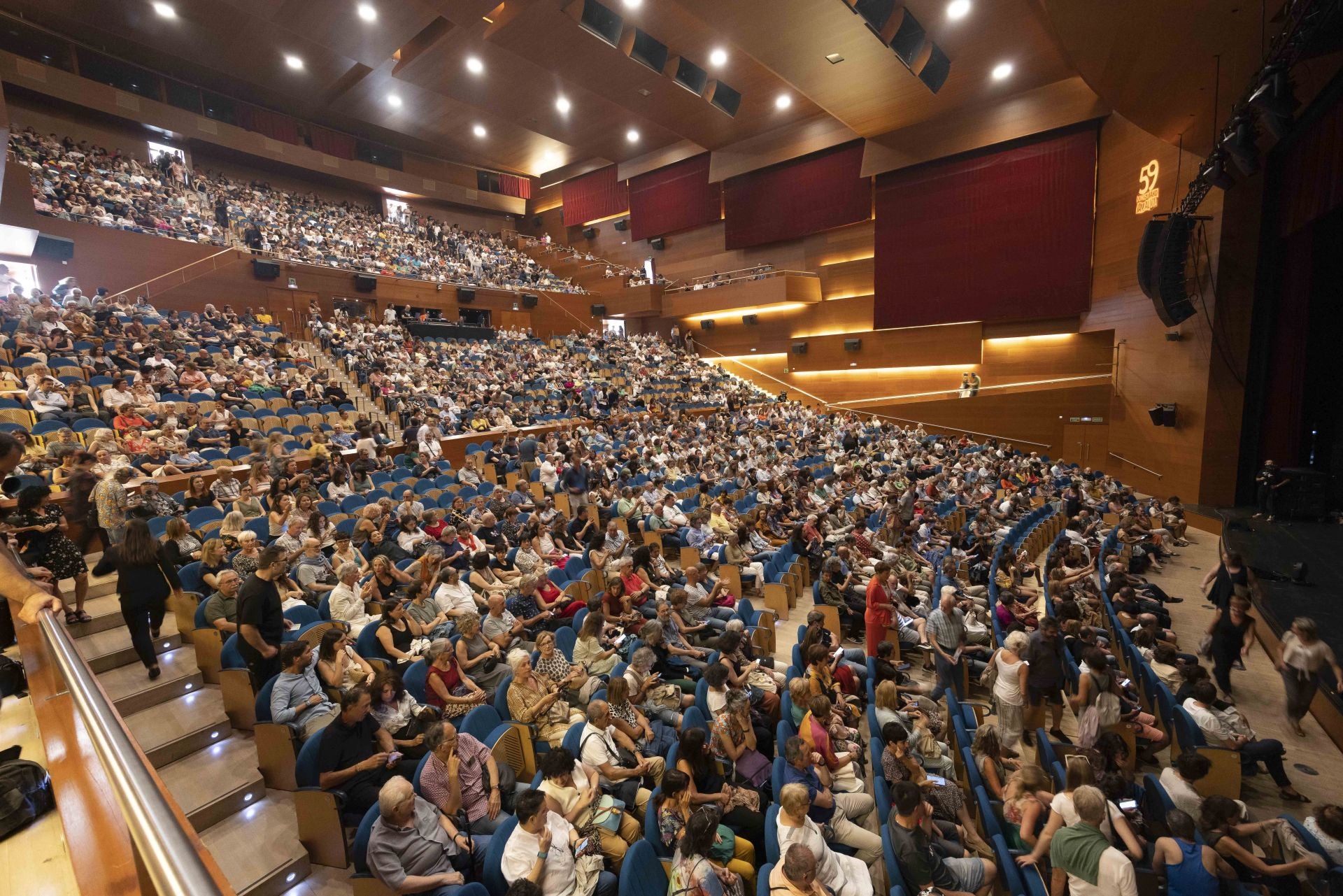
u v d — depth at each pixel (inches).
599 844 138.6
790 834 137.1
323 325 668.7
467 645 204.1
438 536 289.0
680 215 1014.4
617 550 340.8
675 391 881.5
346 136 989.8
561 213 1200.8
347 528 297.9
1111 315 655.8
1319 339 457.4
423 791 140.6
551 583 262.2
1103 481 585.6
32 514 179.3
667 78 690.8
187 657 191.0
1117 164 640.4
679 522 390.0
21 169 520.4
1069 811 144.0
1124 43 401.4
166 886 25.1
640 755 171.3
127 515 230.4
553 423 600.4
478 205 1166.3
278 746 153.1
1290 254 470.0
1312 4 249.4
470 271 974.4
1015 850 154.8
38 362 385.7
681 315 1009.5
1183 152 529.7
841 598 296.0
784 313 946.7
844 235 880.3
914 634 284.0
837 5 495.2
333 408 493.0
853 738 194.2
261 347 550.3
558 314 1011.9
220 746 165.5
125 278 585.0
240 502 291.7
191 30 693.3
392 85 816.3
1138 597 319.0
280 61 762.2
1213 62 387.9
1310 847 150.3
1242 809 154.4
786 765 164.1
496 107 853.8
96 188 620.4
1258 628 313.9
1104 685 206.2
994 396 757.9
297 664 160.7
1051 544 467.2
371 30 633.0
